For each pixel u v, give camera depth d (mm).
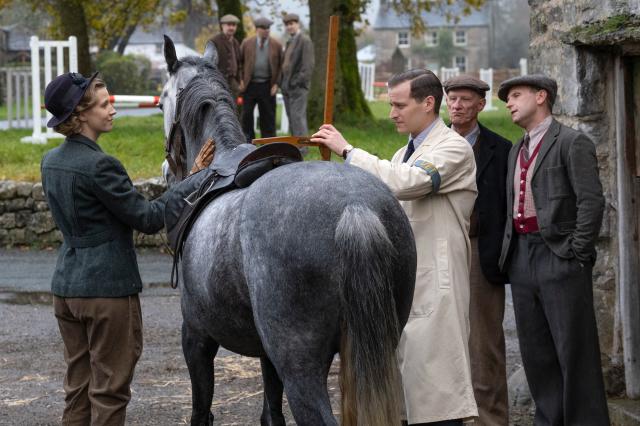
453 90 5211
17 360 7098
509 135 18109
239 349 3943
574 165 4695
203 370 4246
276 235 3408
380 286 3287
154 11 27000
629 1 5191
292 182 3490
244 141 4508
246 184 3934
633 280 5512
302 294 3361
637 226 5512
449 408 4223
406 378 4277
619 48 5441
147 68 41219
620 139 5492
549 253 4816
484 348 5211
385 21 80875
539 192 4828
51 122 4281
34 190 11656
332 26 4535
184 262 4066
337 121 19500
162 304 8969
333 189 3424
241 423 5578
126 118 23469
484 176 5211
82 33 21109
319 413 3383
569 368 4773
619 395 5602
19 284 9852
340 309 3354
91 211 4227
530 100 4875
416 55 79938
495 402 5223
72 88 4238
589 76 5520
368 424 3301
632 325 5523
